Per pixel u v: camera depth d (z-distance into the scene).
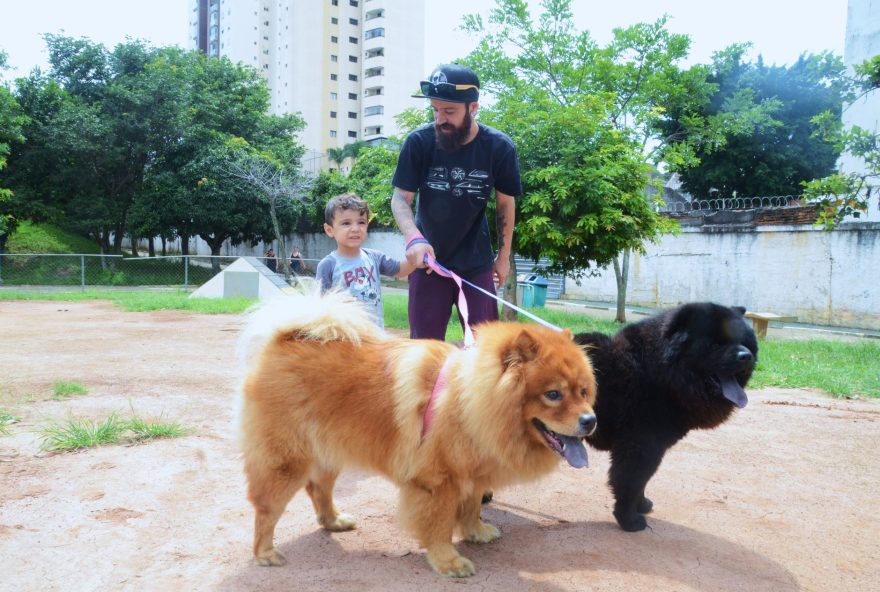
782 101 27.64
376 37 73.56
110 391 6.83
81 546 3.24
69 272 27.80
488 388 2.88
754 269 17.97
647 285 21.19
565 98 16.42
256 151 31.09
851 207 11.46
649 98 17.69
